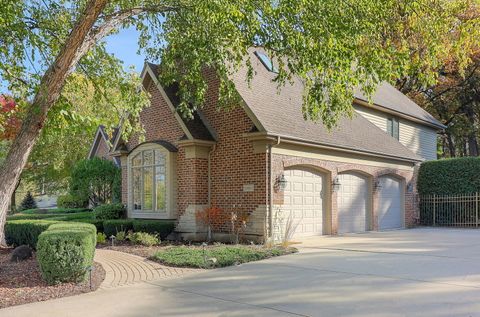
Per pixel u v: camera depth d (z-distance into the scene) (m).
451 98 37.47
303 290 7.41
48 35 11.59
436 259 10.28
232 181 14.30
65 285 8.06
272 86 16.58
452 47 12.04
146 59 12.05
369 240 14.39
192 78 11.40
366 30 9.16
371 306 6.34
